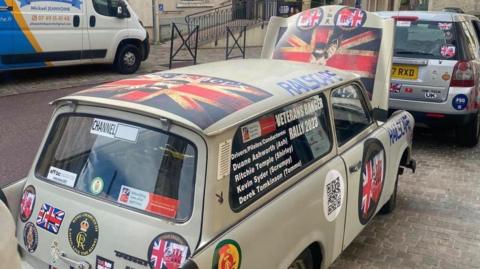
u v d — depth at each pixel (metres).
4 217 1.51
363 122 4.08
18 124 7.67
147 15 17.31
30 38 10.31
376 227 4.75
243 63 3.93
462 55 6.52
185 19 17.75
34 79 11.15
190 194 2.44
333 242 3.38
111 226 2.55
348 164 3.51
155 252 2.42
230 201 2.51
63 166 2.89
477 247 4.41
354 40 5.32
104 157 2.74
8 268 1.46
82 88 10.46
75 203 2.71
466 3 31.20
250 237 2.54
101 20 11.54
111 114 2.74
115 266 2.51
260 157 2.75
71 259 2.66
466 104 6.51
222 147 2.50
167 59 14.85
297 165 3.05
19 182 3.06
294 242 2.89
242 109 2.71
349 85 3.89
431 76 6.57
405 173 6.20
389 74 5.11
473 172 6.25
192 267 2.21
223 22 19.64
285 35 5.82
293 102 3.09
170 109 2.58
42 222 2.81
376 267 4.06
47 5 10.46
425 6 33.44
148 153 2.60
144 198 2.54
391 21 5.13
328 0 24.23
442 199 5.43
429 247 4.39
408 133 4.91
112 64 12.28
